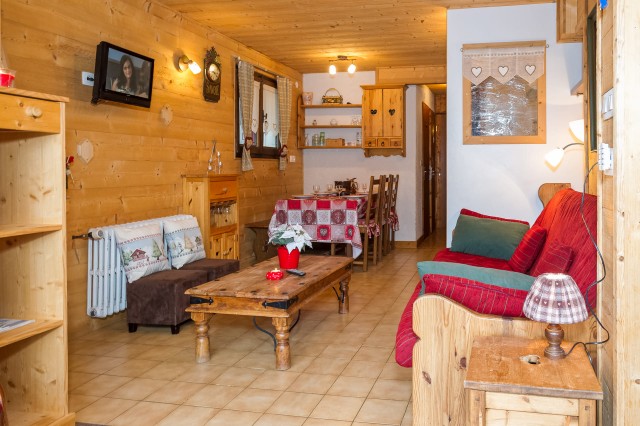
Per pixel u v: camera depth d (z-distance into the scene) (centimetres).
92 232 416
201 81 595
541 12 516
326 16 569
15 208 265
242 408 293
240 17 569
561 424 178
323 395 308
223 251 585
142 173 496
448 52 533
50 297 261
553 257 275
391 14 560
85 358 372
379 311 483
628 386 196
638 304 194
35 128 242
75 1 418
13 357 267
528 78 518
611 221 210
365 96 846
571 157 514
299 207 649
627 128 194
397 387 317
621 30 194
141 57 469
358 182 882
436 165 1114
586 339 229
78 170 421
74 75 418
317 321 453
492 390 181
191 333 425
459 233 486
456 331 232
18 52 371
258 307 347
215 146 628
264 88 771
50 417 259
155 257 448
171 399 305
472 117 531
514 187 526
